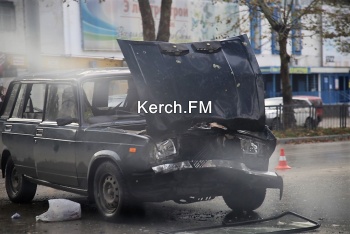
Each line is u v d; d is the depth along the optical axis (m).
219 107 7.57
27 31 19.95
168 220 7.89
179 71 7.54
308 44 43.22
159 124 7.25
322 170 13.28
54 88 8.80
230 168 7.48
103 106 8.55
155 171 7.14
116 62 27.03
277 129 25.30
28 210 8.91
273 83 41.53
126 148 7.34
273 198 9.59
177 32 32.66
